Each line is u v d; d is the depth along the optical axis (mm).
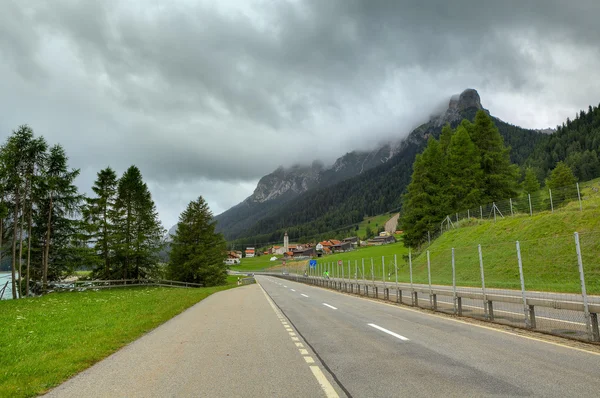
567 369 6434
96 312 17938
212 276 58344
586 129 177500
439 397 5094
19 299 28094
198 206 59125
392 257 71438
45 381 6445
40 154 36375
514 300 11430
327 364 7215
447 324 12406
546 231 32375
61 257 39531
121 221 48906
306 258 181125
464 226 47000
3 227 35500
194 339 10617
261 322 14055
